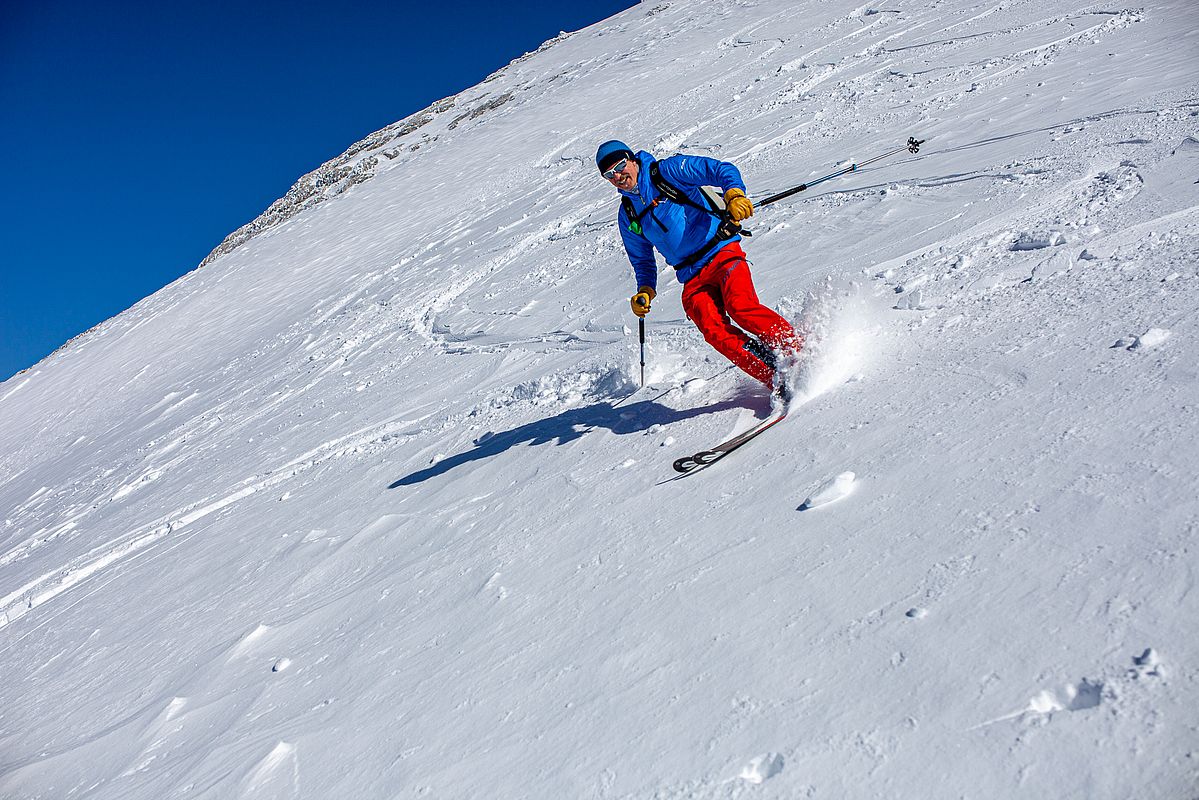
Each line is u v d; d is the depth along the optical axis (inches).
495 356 355.6
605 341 303.1
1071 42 467.8
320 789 98.3
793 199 366.0
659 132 733.9
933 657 72.4
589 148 829.2
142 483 461.1
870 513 100.9
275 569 208.5
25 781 149.6
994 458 100.7
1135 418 96.0
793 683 77.2
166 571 261.6
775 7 1195.9
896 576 86.2
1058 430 100.7
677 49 1175.6
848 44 757.3
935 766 61.4
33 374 1128.2
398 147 1441.9
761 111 636.1
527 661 104.1
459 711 100.0
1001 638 71.1
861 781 63.0
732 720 75.8
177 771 123.0
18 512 570.9
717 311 167.5
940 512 94.3
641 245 183.9
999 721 62.8
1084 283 153.7
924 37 653.9
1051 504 86.7
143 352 930.7
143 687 172.7
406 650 126.0
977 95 429.7
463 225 769.6
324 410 410.9
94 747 149.3
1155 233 168.1
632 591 109.0
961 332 152.6
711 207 163.2
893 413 127.6
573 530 140.8
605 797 74.0
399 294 606.5
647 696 85.4
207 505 334.6
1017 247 197.8
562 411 231.8
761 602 92.4
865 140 427.2
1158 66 345.1
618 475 158.1
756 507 117.0
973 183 280.4
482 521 169.9
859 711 70.1
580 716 87.4
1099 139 267.6
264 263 1067.9
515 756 86.0
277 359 614.5
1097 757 56.3
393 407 349.7
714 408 175.2
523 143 1029.2
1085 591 72.3
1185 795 51.2
